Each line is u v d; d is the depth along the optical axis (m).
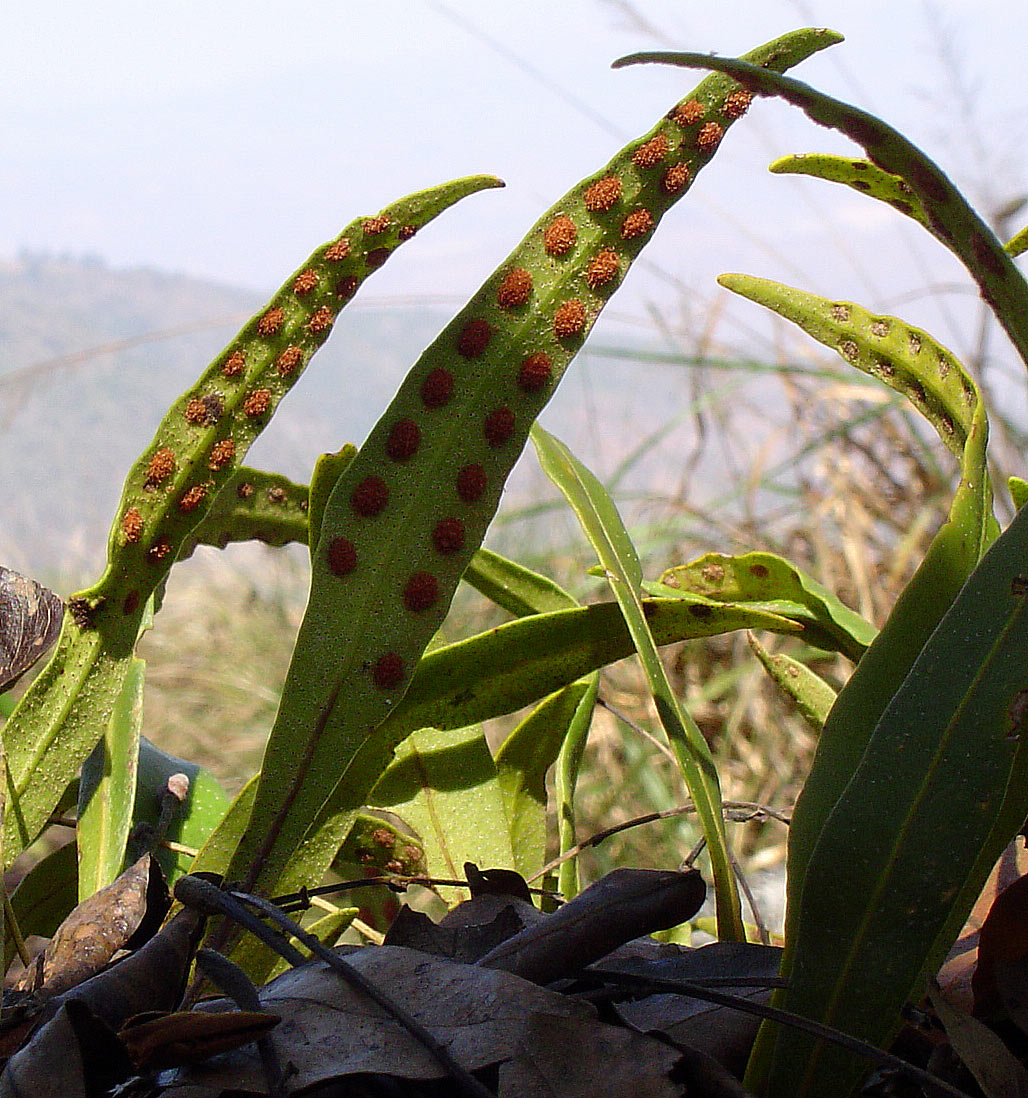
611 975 0.16
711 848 0.19
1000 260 0.15
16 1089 0.14
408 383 0.19
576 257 0.19
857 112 0.15
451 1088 0.15
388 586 0.19
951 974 0.18
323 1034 0.15
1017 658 0.15
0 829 0.17
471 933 0.17
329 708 0.18
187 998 0.16
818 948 0.15
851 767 0.16
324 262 0.20
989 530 0.19
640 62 0.16
